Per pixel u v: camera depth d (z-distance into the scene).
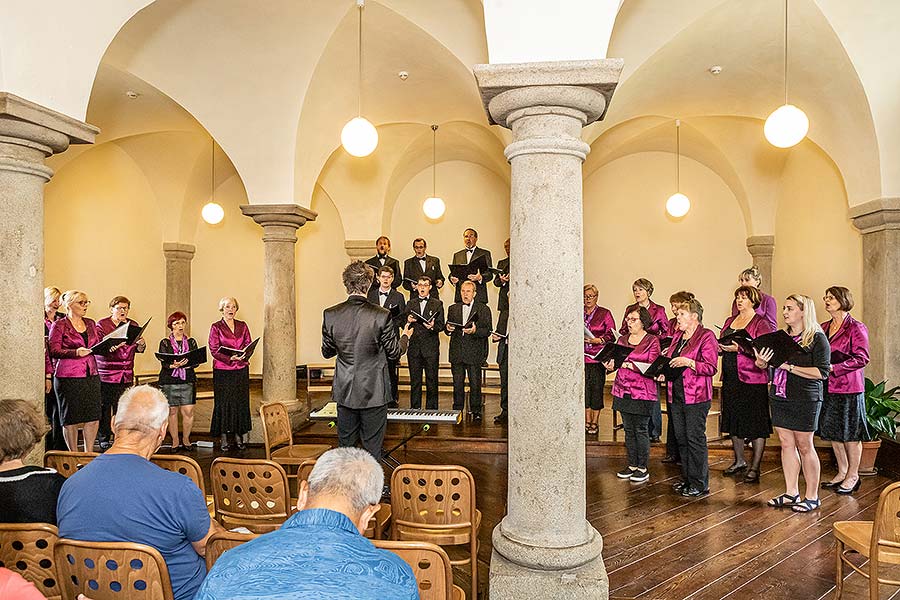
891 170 6.28
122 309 6.99
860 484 5.75
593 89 3.21
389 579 1.46
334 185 10.66
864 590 3.62
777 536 4.44
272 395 7.49
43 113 3.79
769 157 9.70
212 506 3.81
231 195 11.72
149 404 2.41
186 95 6.91
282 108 6.93
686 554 4.15
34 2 3.71
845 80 6.18
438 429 7.32
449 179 11.36
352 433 4.73
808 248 9.08
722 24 6.07
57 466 3.59
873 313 6.63
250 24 6.20
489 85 3.19
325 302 11.73
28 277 3.82
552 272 3.12
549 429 3.10
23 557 2.22
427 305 7.89
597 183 10.95
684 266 10.71
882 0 5.56
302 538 1.54
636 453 5.84
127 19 4.39
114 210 10.73
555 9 3.18
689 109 8.01
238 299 11.76
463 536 3.12
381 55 6.78
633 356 5.88
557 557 3.01
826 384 5.50
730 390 5.85
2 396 3.71
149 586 1.99
